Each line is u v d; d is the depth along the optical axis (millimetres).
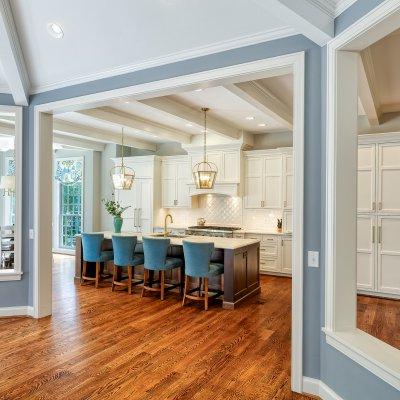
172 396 2633
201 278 5246
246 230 7586
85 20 3293
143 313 4559
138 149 9555
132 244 5484
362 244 5562
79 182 9711
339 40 2432
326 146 2586
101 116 5559
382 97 5309
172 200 8562
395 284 5332
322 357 2631
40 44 3711
